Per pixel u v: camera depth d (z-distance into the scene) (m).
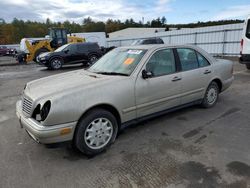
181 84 4.41
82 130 3.25
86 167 3.15
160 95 4.09
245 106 5.40
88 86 3.38
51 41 19.88
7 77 11.63
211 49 20.41
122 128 3.77
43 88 3.52
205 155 3.33
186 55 4.65
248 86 7.40
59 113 3.04
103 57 4.78
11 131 4.42
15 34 72.94
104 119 3.45
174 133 4.07
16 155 3.51
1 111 5.73
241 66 12.18
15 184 2.83
